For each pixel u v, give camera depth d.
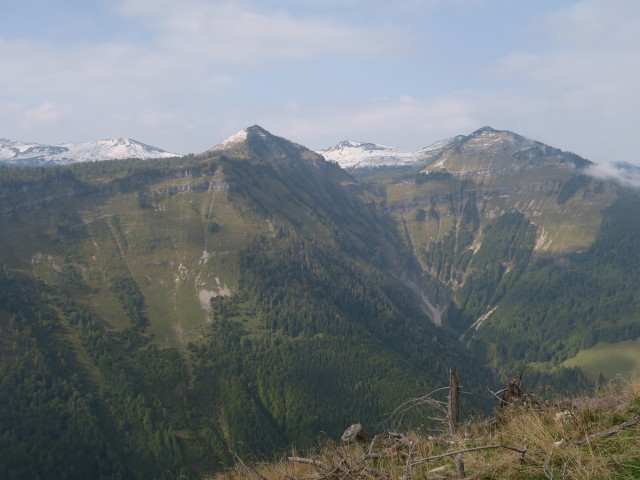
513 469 7.50
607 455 7.10
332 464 10.00
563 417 9.45
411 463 8.31
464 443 9.73
